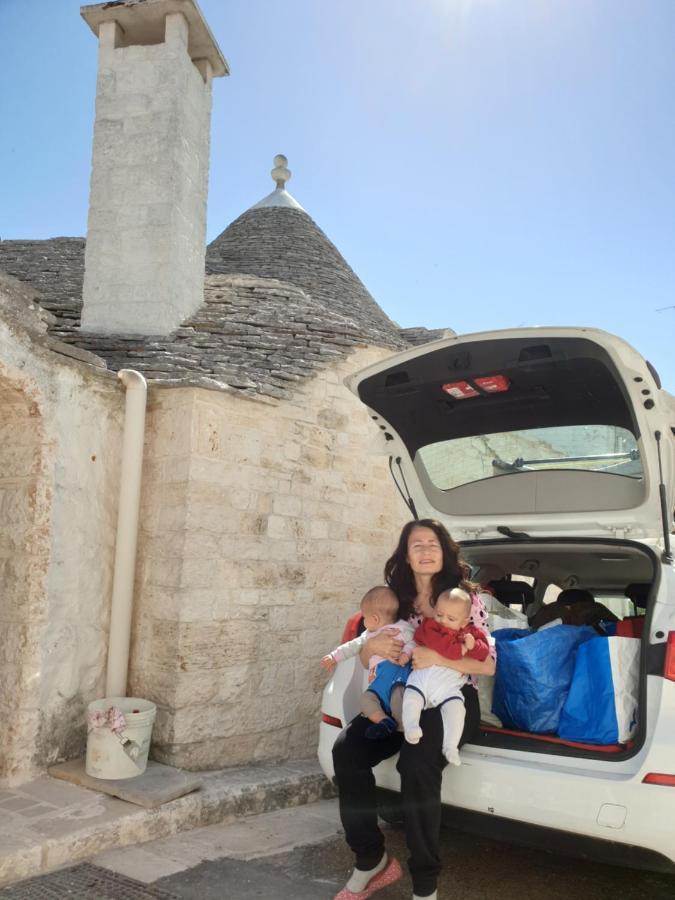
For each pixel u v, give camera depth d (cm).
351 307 998
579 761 313
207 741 500
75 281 885
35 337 450
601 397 389
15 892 326
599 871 384
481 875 374
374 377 412
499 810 317
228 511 529
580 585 536
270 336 678
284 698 554
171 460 516
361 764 332
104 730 443
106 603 506
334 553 608
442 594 324
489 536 435
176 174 760
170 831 409
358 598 624
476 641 322
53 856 354
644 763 298
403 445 453
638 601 466
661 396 358
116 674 493
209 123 847
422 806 307
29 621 441
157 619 502
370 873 327
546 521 409
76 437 488
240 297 829
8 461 464
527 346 368
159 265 739
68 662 473
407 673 338
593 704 329
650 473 370
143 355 627
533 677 341
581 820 300
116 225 757
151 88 784
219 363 605
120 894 330
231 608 523
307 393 601
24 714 436
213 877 355
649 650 318
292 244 1117
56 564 467
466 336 373
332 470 615
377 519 652
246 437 549
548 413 417
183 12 805
